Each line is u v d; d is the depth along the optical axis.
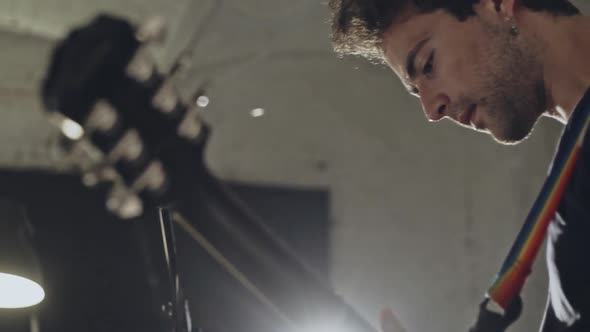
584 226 1.00
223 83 2.67
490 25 1.13
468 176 2.69
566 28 1.11
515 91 1.13
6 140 2.43
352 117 2.72
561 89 1.11
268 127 2.68
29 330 1.11
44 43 2.43
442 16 1.15
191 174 0.78
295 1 2.62
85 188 2.38
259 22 2.63
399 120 2.73
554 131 2.72
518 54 1.12
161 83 0.76
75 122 0.74
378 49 1.22
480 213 2.66
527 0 1.13
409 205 2.66
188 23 2.52
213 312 2.20
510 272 1.01
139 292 2.23
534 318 2.54
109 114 0.73
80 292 2.25
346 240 2.61
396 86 2.76
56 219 2.34
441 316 2.59
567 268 1.04
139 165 0.76
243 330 2.23
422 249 2.63
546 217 1.01
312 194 2.63
